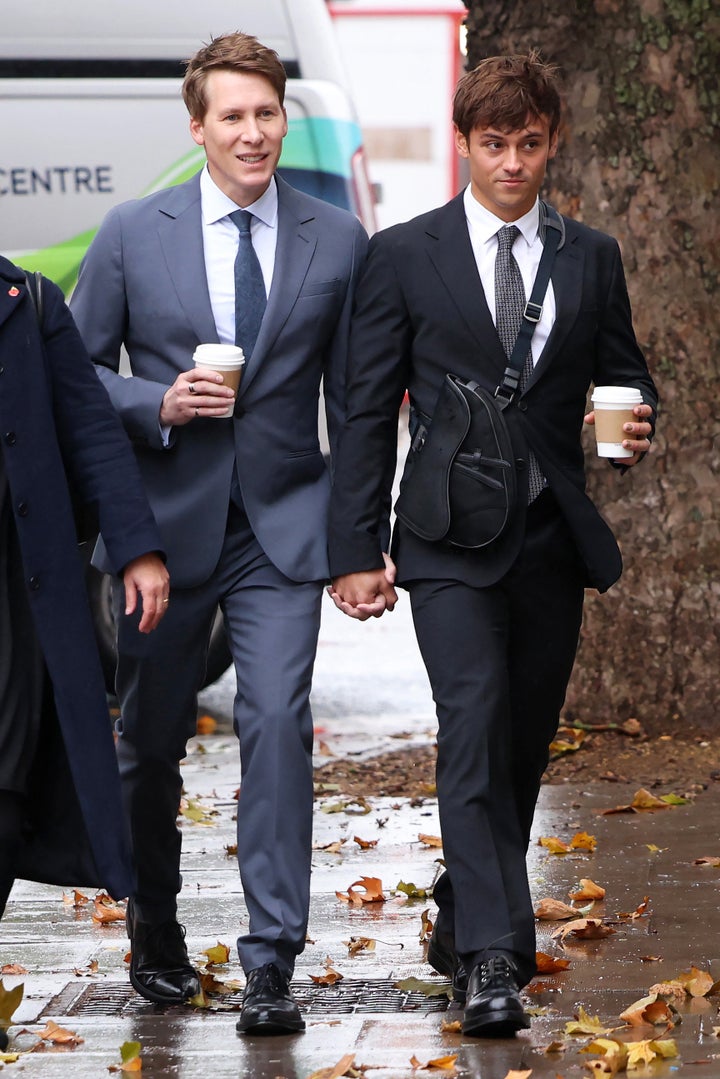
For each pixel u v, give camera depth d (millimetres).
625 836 16375
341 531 11680
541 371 11445
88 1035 11352
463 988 11766
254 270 11930
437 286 11516
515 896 11141
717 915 13664
